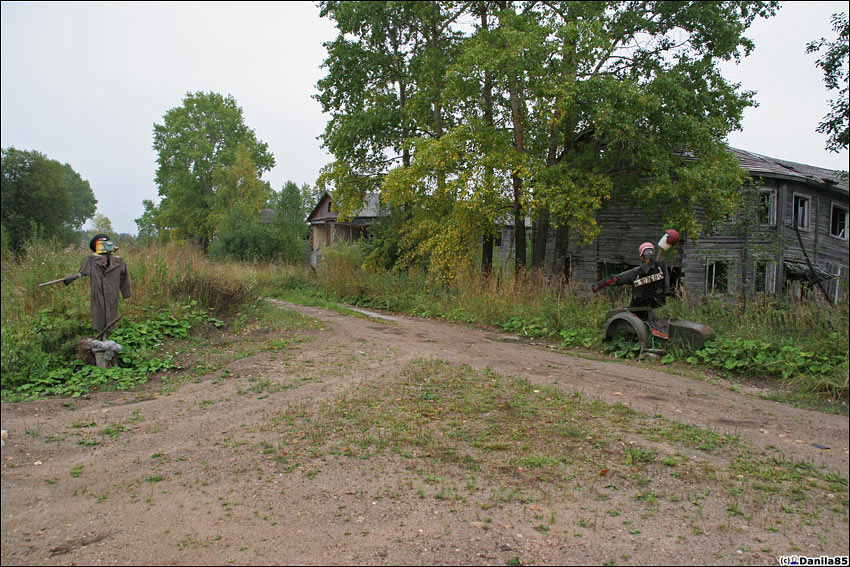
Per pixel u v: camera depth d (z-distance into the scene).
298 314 13.94
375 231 25.28
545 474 4.35
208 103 50.88
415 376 7.59
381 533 3.42
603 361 9.02
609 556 3.19
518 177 16.39
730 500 3.97
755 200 14.02
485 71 15.48
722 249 16.17
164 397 6.64
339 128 21.66
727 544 3.37
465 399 6.42
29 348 7.59
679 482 4.27
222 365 8.30
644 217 19.45
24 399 6.44
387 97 21.62
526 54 14.87
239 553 3.18
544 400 6.43
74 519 3.59
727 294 11.47
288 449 4.83
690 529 3.55
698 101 15.33
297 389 6.94
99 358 7.70
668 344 9.09
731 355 8.23
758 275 12.49
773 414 6.11
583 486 4.15
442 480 4.19
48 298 9.02
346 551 3.21
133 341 8.81
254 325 11.78
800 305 8.98
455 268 16.78
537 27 14.93
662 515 3.73
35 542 3.29
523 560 3.13
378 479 4.21
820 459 4.78
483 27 19.22
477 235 17.64
